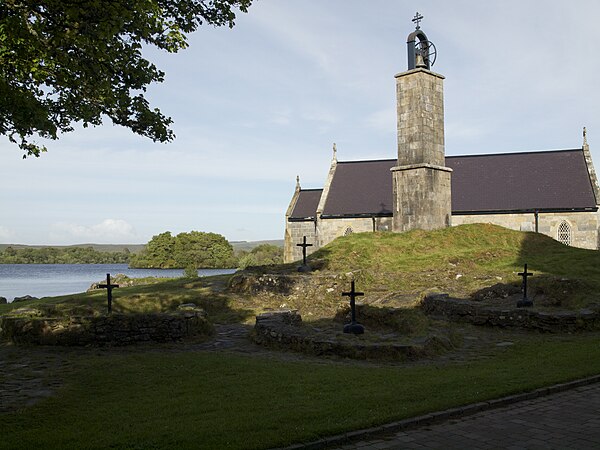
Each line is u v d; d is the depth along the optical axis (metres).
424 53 35.12
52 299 29.69
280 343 15.37
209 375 11.66
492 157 47.53
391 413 8.71
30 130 13.04
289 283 24.36
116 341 15.73
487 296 21.94
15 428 8.28
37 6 11.05
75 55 11.80
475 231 32.38
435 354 14.25
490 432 8.18
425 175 33.47
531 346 15.33
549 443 7.69
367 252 29.72
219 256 134.12
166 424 8.24
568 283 20.86
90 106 13.16
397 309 18.23
